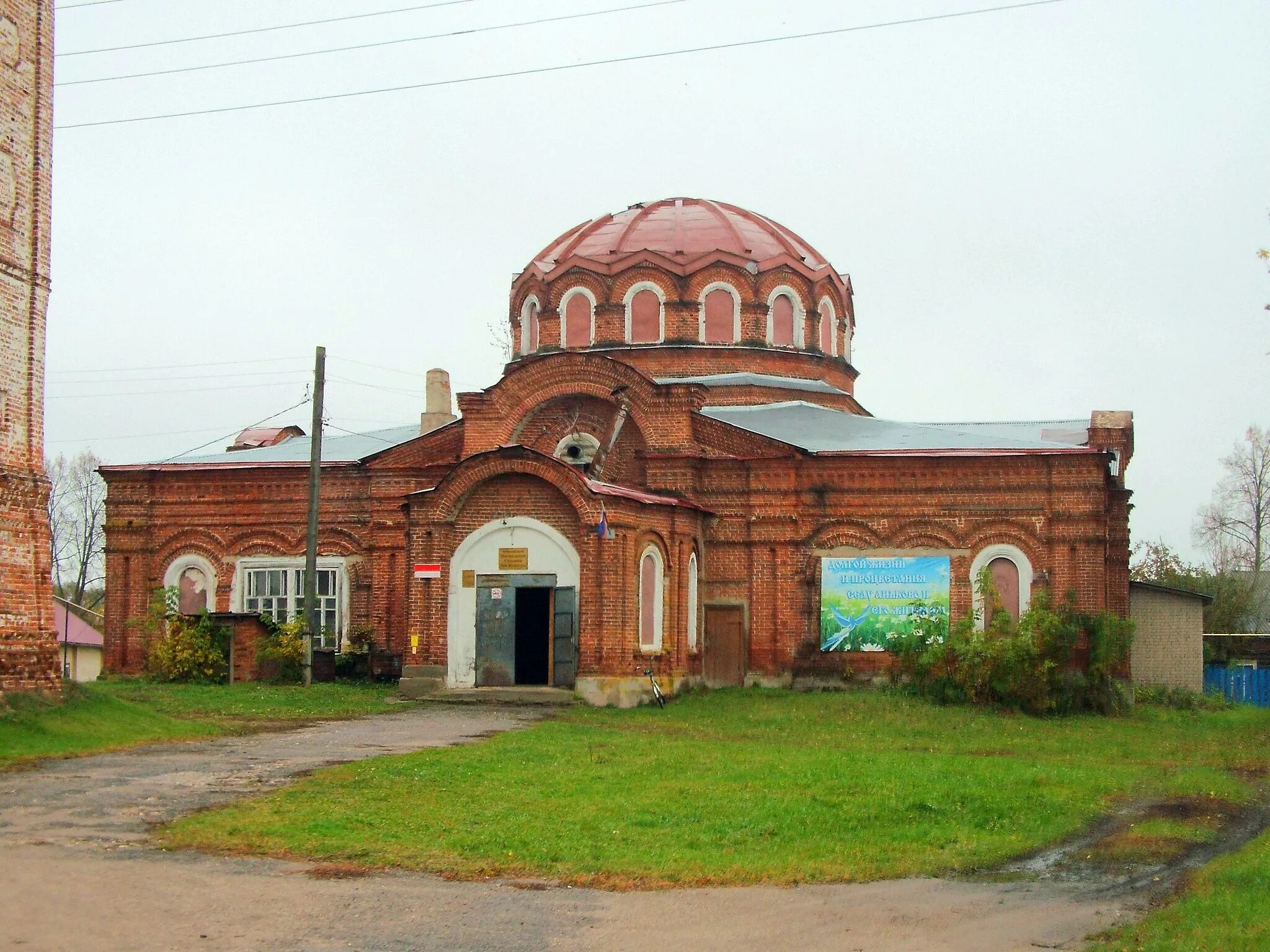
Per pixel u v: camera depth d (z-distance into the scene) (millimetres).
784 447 37344
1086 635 34438
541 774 20766
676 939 12320
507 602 33625
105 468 41906
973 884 14789
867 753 24656
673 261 42188
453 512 33875
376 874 14305
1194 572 62594
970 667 33188
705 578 37938
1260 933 12008
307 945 11742
